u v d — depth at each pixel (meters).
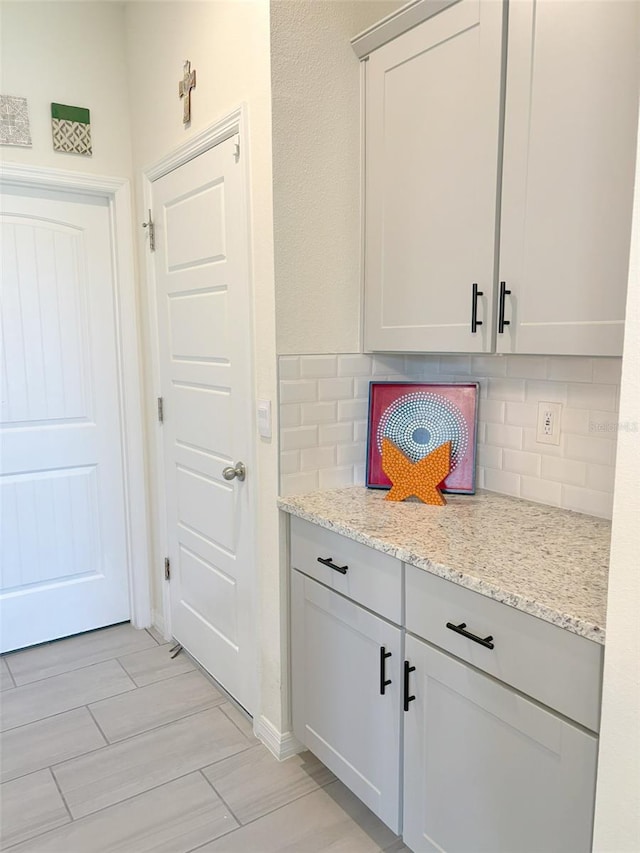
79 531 2.86
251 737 2.16
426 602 1.43
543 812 1.21
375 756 1.65
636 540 0.92
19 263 2.59
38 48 2.46
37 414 2.69
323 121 1.87
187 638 2.68
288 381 1.91
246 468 2.08
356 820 1.79
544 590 1.21
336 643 1.76
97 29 2.58
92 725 2.22
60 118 2.53
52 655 2.72
